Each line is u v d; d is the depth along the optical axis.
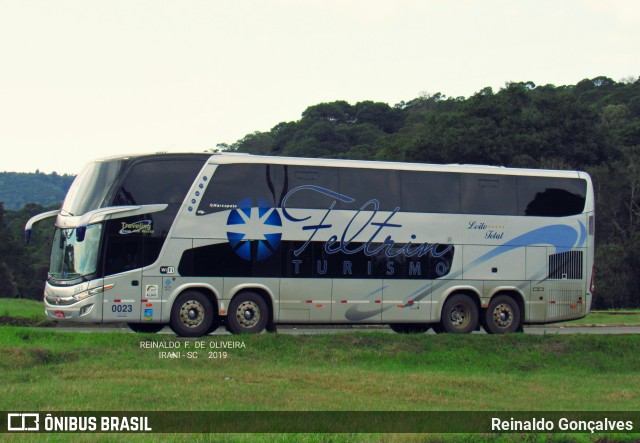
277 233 22.05
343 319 22.58
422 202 23.62
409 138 79.12
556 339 22.66
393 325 25.23
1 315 27.23
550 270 24.78
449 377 18.48
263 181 22.11
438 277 23.58
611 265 56.59
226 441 11.38
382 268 22.98
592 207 25.52
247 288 21.77
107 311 20.61
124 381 15.78
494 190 24.45
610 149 65.38
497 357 21.45
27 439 11.26
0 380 15.79
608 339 22.73
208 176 21.67
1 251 78.25
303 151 104.81
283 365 18.91
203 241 21.42
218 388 15.45
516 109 67.56
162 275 21.05
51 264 21.70
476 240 24.06
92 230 20.83
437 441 12.20
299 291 22.14
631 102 93.62
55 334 20.06
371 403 14.78
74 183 22.38
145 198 21.17
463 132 64.75
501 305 24.31
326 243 22.47
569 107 65.44
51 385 15.25
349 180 22.94
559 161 62.22
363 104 124.12
